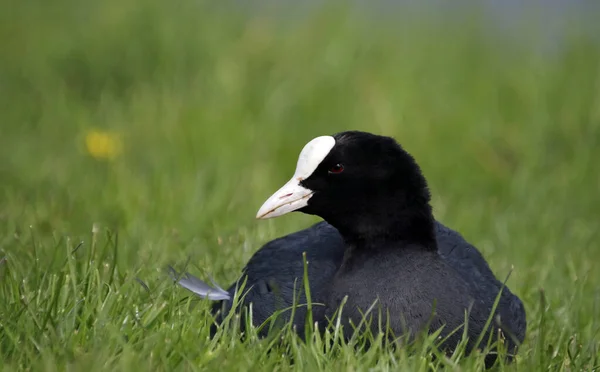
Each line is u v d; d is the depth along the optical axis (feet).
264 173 41.75
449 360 22.58
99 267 27.02
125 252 31.09
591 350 26.20
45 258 29.50
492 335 24.31
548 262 33.19
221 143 42.98
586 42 53.06
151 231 34.12
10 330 23.21
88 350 22.71
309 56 50.03
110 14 53.16
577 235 38.52
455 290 24.09
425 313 23.65
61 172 40.75
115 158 42.16
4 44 53.83
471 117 46.60
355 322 23.75
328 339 23.27
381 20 56.03
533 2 59.11
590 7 57.88
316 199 24.99
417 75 49.73
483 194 43.01
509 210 40.91
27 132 45.60
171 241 33.06
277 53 50.08
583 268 33.73
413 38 53.42
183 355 21.97
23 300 24.00
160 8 52.70
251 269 27.20
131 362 21.29
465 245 27.61
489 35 54.95
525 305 29.81
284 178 42.65
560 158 45.34
